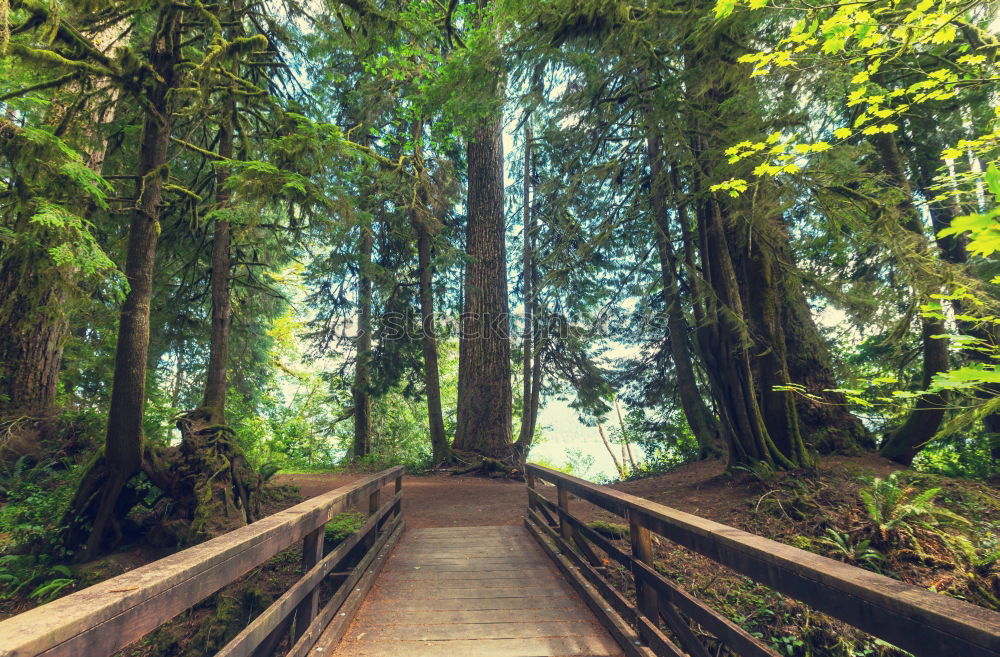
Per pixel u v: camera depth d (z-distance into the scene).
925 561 5.32
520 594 4.25
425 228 14.74
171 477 6.85
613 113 7.94
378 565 4.78
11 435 8.20
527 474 7.22
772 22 5.46
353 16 7.22
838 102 5.91
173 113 6.61
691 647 2.34
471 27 9.05
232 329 12.87
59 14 5.20
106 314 6.77
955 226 1.71
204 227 8.83
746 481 7.52
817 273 9.09
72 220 4.48
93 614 1.15
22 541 6.36
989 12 4.93
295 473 13.13
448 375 23.70
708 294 7.66
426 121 14.50
